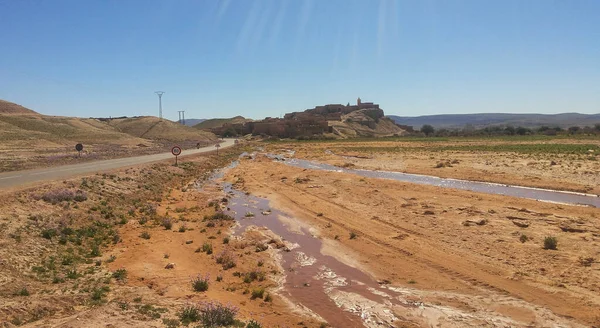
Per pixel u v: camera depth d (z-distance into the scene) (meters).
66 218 17.83
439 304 11.65
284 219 23.06
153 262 14.34
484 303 11.64
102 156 50.28
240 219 23.12
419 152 71.19
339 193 31.11
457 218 21.70
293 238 19.11
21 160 38.25
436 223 20.84
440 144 96.00
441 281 13.45
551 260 14.82
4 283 10.55
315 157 69.69
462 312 11.08
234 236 19.30
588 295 11.85
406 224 20.95
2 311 8.53
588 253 15.38
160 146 92.00
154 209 23.73
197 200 28.75
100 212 20.73
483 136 139.88
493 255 15.70
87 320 8.31
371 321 10.67
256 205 27.56
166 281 12.50
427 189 31.59
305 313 11.12
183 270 13.86
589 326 10.12
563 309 11.09
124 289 11.32
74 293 10.60
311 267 15.14
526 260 14.98
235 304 11.20
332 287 13.14
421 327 10.27
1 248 12.79
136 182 30.62
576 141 87.19
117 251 15.49
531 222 20.27
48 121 97.06
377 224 21.30
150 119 153.75
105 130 114.69
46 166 35.75
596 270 13.70
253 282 13.52
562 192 30.55
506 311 11.09
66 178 25.81
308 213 24.64
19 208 17.00
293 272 14.62
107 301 10.16
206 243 17.16
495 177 37.72
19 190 19.72
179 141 122.75
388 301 11.95
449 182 37.47
